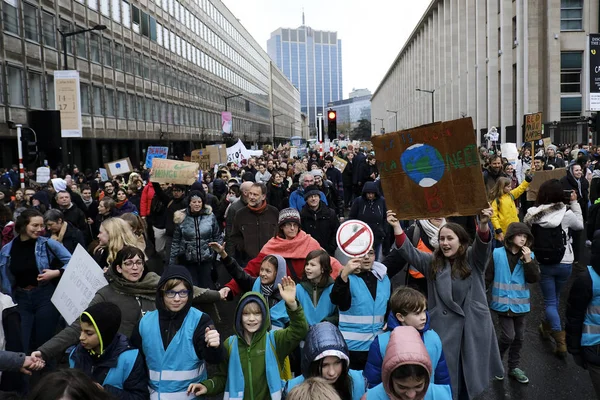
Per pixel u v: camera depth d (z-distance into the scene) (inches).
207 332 148.2
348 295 180.9
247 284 222.7
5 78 1134.4
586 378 228.5
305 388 110.1
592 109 809.5
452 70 2630.4
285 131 6929.1
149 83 2079.2
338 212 535.5
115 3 1754.4
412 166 193.2
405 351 118.3
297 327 160.1
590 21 1627.7
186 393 150.3
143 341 151.9
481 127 2159.2
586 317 174.9
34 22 1253.1
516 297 225.9
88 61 1545.3
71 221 370.9
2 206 319.6
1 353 159.8
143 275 188.4
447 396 133.2
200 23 2891.2
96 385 102.4
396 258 206.5
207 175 701.3
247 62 4288.9
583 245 488.1
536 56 1662.2
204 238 311.1
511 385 223.8
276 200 502.6
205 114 2974.9
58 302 202.8
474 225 309.3
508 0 1840.6
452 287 187.3
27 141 513.7
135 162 1931.6
